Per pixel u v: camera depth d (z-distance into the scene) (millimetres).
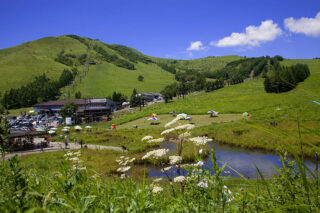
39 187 1633
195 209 2051
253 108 64750
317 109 40469
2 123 2951
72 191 1615
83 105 115812
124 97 152750
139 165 18031
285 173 2041
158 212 2080
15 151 30016
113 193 2014
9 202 1232
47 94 145625
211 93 144125
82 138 47562
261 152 24125
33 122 83500
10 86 162375
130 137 44781
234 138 31703
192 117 64375
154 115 69312
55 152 26828
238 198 2088
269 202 1885
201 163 2449
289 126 32688
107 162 19797
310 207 1485
